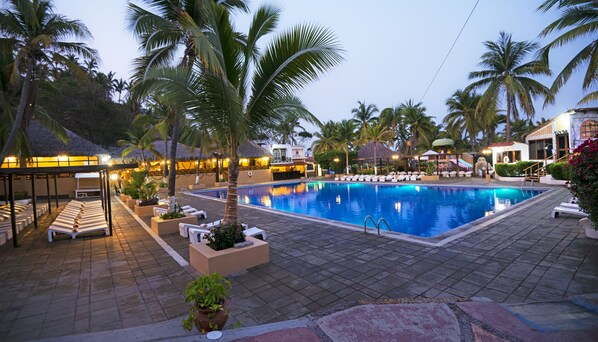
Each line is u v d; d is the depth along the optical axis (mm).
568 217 8711
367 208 15164
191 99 5641
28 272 5730
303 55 5223
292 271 5273
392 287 4438
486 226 8016
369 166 34156
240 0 8812
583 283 4297
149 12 8617
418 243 6727
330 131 41500
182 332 3318
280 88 5730
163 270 5633
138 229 9734
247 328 3146
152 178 27484
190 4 8117
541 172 19016
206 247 5648
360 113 42688
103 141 37500
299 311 3816
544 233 7086
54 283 5121
